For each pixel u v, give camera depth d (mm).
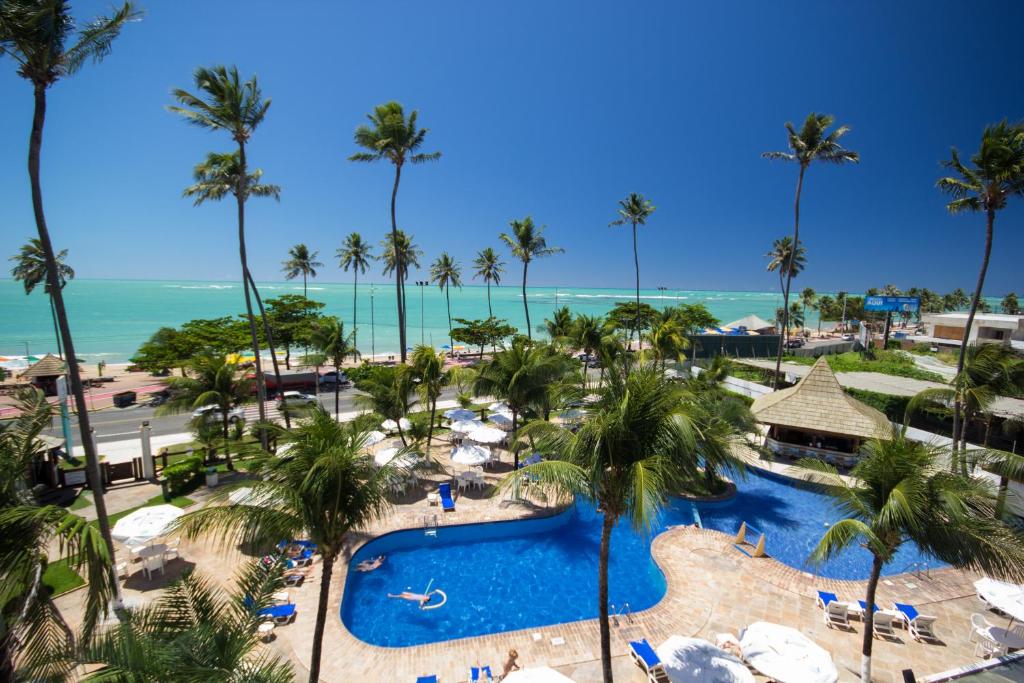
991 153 18641
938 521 9594
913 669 11492
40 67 10266
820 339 97438
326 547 9469
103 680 6020
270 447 23703
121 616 8234
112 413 36031
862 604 13539
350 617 14125
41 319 108312
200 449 23234
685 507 21391
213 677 6602
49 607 7473
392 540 17812
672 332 38688
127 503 18891
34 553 7340
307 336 49156
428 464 21422
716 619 13375
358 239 63406
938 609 13898
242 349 49406
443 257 73938
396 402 24172
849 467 24375
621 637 12586
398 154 34469
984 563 9266
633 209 48312
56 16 10000
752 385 36844
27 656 7012
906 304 61375
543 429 11758
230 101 21594
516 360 22703
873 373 38156
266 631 12094
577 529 19641
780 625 12156
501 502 20500
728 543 17766
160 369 42094
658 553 16969
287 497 8727
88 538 7051
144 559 14102
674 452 9867
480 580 16109
